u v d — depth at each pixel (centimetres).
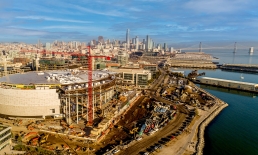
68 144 16662
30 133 17912
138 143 17100
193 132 19688
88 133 18388
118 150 15788
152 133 18875
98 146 16575
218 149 17300
